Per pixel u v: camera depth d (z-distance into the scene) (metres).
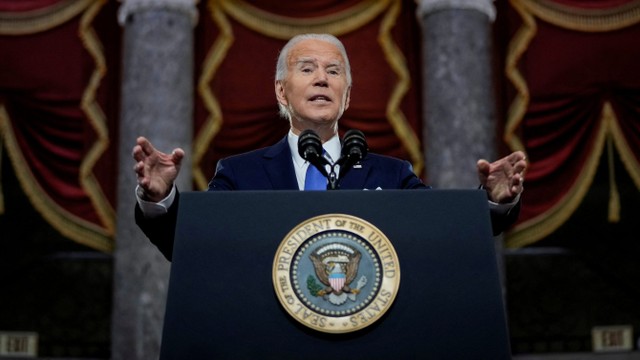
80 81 10.82
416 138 10.87
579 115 11.05
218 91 10.84
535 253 12.10
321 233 2.12
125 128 10.18
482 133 10.37
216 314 2.04
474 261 2.12
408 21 11.12
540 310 11.96
